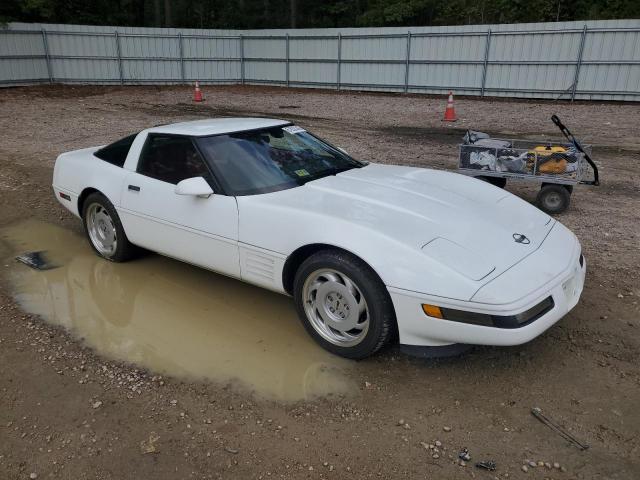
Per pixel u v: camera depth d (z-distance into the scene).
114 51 23.98
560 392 3.05
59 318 3.97
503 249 3.20
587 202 6.94
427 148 10.77
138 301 4.23
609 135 12.19
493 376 3.21
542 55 19.03
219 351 3.53
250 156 4.09
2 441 2.71
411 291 2.95
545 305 2.97
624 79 18.00
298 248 3.38
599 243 5.37
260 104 19.03
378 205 3.53
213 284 4.52
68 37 22.95
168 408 2.96
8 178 7.95
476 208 3.66
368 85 22.92
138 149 4.56
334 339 3.40
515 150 6.43
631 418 2.83
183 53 25.09
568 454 2.59
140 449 2.65
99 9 30.95
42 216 6.35
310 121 14.89
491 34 19.67
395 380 3.19
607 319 3.82
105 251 4.98
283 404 2.99
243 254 3.72
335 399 3.03
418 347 3.10
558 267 3.18
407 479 2.46
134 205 4.44
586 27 17.98
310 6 36.34
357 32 22.42
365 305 3.18
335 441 2.70
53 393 3.09
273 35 24.66
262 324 3.87
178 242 4.17
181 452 2.63
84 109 16.94
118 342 3.65
